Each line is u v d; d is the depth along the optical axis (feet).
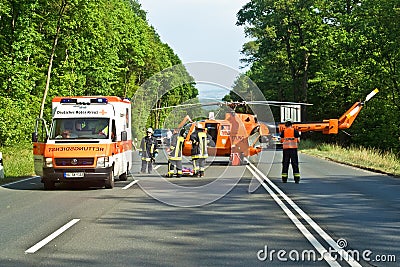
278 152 137.59
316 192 57.26
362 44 160.35
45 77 147.95
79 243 31.63
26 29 128.88
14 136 125.59
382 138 163.63
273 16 183.11
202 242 31.86
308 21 180.55
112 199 51.80
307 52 188.14
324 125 119.75
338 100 184.34
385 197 52.85
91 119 63.00
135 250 29.81
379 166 92.63
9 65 128.06
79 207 46.34
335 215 41.63
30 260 27.68
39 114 137.18
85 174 59.11
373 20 154.30
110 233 34.65
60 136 61.72
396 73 157.07
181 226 37.11
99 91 171.53
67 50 149.07
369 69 162.71
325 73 174.91
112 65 171.94
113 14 175.42
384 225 37.24
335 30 173.58
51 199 51.90
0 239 32.81
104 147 60.18
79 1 134.62
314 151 147.64
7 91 131.34
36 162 61.41
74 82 153.99
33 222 38.73
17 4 127.44
